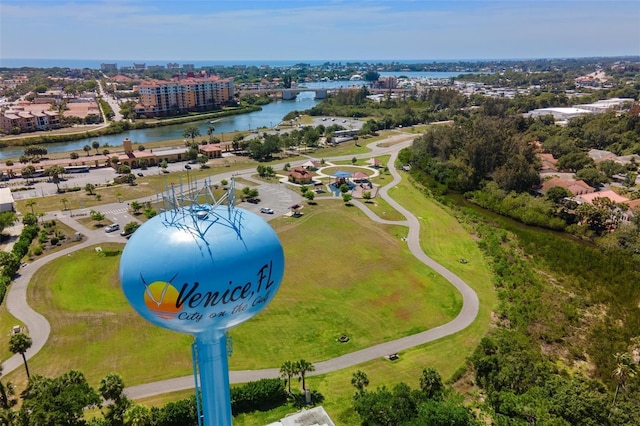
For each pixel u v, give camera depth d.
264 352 53.66
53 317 59.75
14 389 46.47
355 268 76.19
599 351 55.16
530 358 50.47
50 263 75.31
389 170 142.50
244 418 43.25
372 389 47.44
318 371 50.56
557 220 96.75
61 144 180.00
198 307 25.09
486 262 79.62
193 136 174.38
